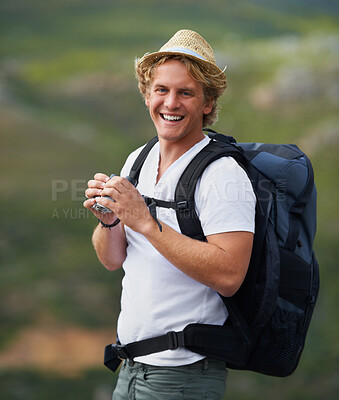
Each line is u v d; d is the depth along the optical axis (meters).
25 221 19.03
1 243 17.81
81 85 28.95
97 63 31.47
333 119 25.25
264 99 26.48
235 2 43.47
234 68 29.25
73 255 17.61
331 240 18.62
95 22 38.41
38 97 28.19
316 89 27.00
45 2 41.34
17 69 30.56
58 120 26.14
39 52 33.09
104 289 16.08
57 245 17.95
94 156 23.17
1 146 22.97
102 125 26.36
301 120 25.53
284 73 28.31
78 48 33.69
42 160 22.47
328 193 20.98
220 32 37.16
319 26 40.28
